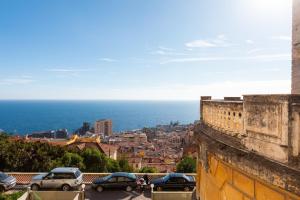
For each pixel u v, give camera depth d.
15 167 41.88
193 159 46.91
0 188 29.05
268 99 9.27
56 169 29.86
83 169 46.06
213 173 14.20
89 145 77.38
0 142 45.44
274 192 9.12
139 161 80.12
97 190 29.55
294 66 14.08
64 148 49.44
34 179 29.12
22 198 25.39
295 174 8.13
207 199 15.33
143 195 28.41
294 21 14.05
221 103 13.22
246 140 10.66
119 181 29.52
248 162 10.27
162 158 92.06
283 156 8.61
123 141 142.38
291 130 8.32
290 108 8.34
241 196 11.09
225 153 12.23
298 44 13.83
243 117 10.92
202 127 16.83
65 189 28.69
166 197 25.64
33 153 43.47
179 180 28.66
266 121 9.41
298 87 13.77
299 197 8.10
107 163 49.50
